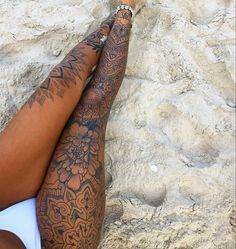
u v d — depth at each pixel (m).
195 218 1.79
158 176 1.82
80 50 1.79
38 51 1.93
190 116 1.88
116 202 1.81
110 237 1.78
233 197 1.82
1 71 1.86
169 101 1.90
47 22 1.93
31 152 1.62
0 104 1.84
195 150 1.88
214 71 1.97
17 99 1.86
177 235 1.78
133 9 1.87
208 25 1.99
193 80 1.94
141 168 1.83
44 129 1.63
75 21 1.94
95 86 1.76
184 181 1.83
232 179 1.83
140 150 1.85
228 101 1.95
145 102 1.90
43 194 1.63
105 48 1.81
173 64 1.96
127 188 1.83
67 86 1.68
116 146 1.86
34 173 1.65
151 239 1.77
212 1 2.03
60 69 1.71
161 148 1.85
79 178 1.62
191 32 1.98
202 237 1.78
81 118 1.71
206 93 1.93
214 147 1.89
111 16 1.94
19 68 1.87
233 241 1.82
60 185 1.62
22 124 1.62
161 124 1.90
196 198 1.82
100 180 1.66
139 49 1.96
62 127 1.67
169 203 1.79
